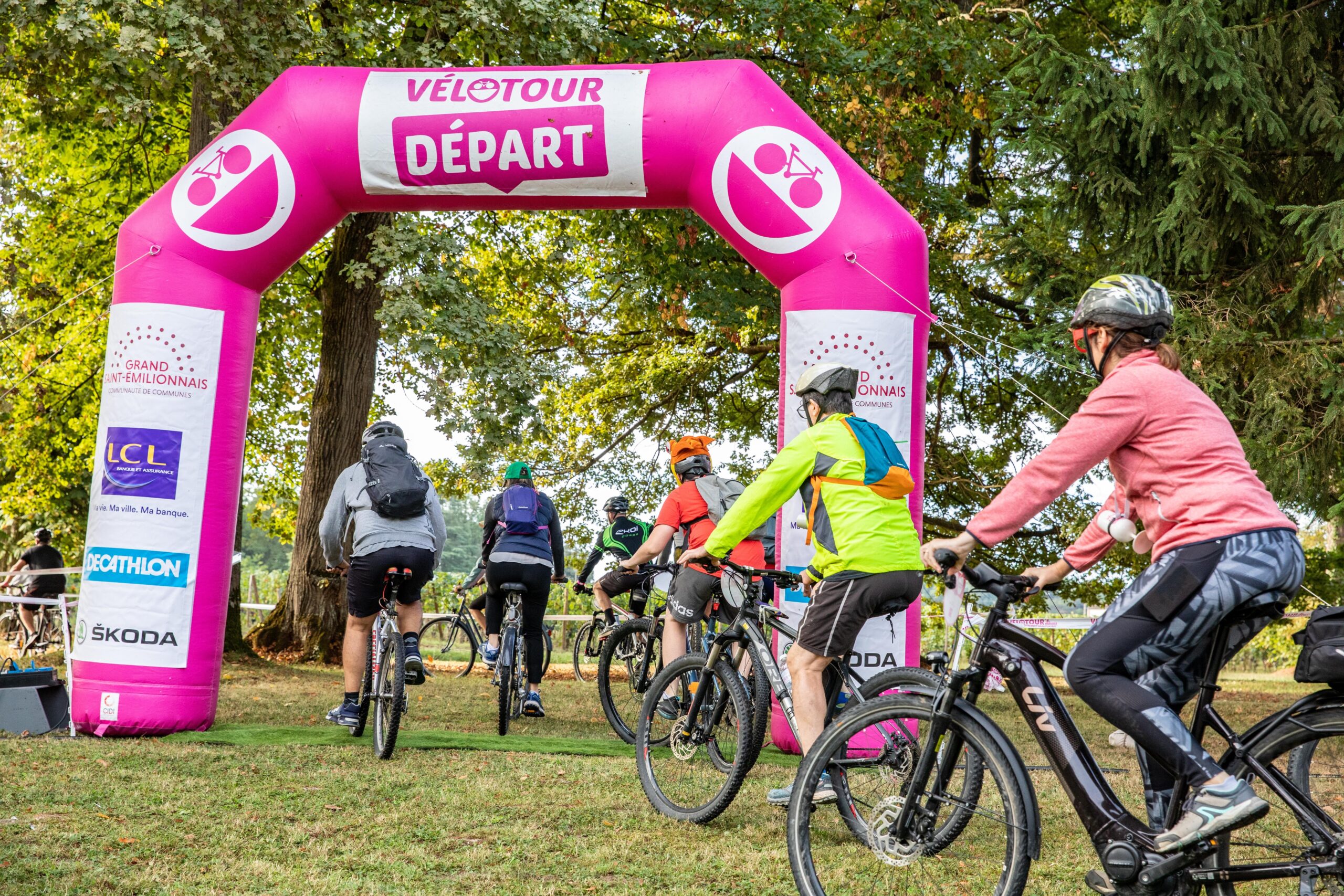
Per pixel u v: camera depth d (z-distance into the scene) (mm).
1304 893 2777
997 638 3166
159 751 5906
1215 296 10469
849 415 4402
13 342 16406
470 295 10789
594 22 10484
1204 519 2793
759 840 4258
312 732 6754
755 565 6586
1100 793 2881
